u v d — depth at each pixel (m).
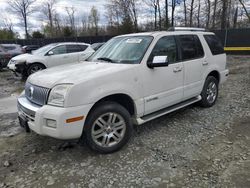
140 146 3.89
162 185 2.94
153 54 4.14
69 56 11.41
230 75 10.21
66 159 3.59
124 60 4.12
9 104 6.95
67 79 3.34
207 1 32.34
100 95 3.40
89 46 12.23
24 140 4.28
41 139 4.27
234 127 4.54
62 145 4.00
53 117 3.17
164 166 3.32
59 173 3.26
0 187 3.00
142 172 3.21
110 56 4.39
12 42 38.06
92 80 3.36
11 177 3.21
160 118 5.07
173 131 4.43
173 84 4.50
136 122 3.99
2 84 10.36
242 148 3.74
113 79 3.57
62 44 11.39
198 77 5.14
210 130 4.43
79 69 3.80
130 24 38.44
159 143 3.97
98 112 3.49
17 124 5.14
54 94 3.25
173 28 4.83
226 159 3.44
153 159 3.50
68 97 3.17
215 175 3.09
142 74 3.93
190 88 4.95
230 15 31.58
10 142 4.23
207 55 5.39
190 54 4.96
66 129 3.19
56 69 4.00
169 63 4.45
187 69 4.78
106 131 3.63
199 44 5.25
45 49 11.35
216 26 30.56
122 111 3.71
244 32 18.69
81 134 3.34
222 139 4.06
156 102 4.22
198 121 4.87
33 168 3.39
